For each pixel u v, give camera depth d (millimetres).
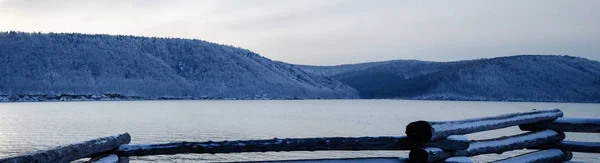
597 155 31875
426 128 4418
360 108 158375
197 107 155625
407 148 4578
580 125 5895
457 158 4668
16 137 58219
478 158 30484
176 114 109312
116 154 4578
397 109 152500
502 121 5355
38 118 93062
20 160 3250
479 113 127312
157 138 57750
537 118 5879
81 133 63531
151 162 31156
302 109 145500
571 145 6004
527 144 5699
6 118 92438
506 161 5449
